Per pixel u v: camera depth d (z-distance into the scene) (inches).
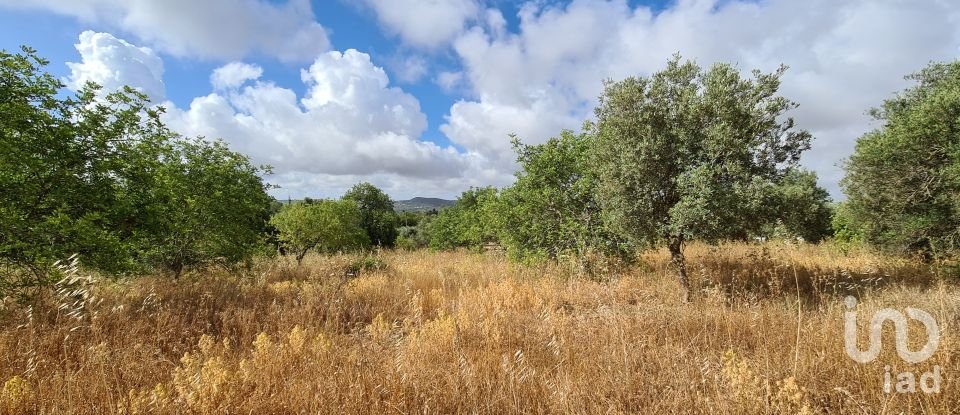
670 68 288.7
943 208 327.3
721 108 262.5
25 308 200.8
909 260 374.0
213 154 395.9
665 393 131.6
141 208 283.9
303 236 617.9
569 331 202.7
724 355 152.8
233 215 390.0
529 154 420.8
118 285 277.1
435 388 132.7
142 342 179.8
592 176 365.4
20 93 219.0
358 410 122.5
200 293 283.9
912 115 327.3
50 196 230.8
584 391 133.2
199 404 120.0
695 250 497.0
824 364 143.3
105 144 251.6
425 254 739.4
